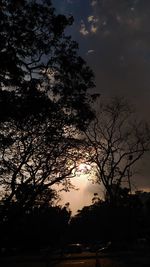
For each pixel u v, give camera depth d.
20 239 66.38
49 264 21.86
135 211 75.25
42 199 30.41
